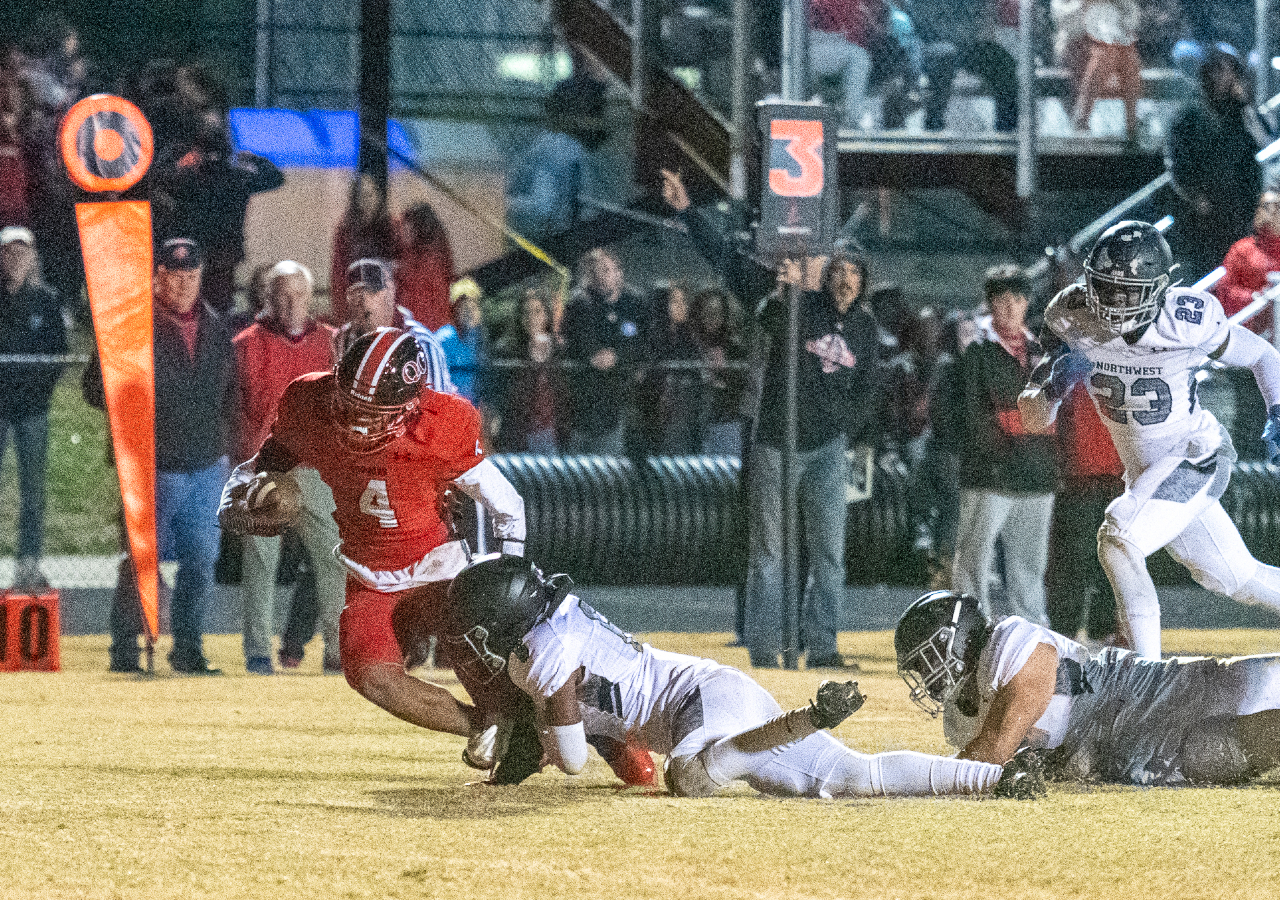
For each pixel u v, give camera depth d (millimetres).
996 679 19422
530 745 20141
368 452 20141
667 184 39031
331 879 15203
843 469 36938
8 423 41156
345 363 19672
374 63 46781
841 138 48281
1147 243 23422
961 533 37219
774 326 36312
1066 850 16203
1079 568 38656
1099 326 24188
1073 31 51875
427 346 25672
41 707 29766
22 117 49688
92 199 47781
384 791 20125
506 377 49250
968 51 55750
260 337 36000
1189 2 58125
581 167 60156
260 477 21047
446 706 20938
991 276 36625
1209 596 53312
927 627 19562
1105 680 20594
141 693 32000
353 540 21109
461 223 60938
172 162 43031
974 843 16516
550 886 14883
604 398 50156
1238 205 47719
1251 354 24594
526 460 49906
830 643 37000
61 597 49938
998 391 36375
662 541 49719
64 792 20141
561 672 18922
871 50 50656
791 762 19250
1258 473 50688
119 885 15023
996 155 50000
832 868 15500
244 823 17859
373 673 20781
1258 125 49906
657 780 21219
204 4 60188
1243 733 19875
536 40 62906
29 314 41688
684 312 50812
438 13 64125
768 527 36938
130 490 35562
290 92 60594
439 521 21188
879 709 28891
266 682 33938
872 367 37250
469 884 14969
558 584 19312
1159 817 17828
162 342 35219
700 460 51688
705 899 14445
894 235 71438
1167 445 24844
